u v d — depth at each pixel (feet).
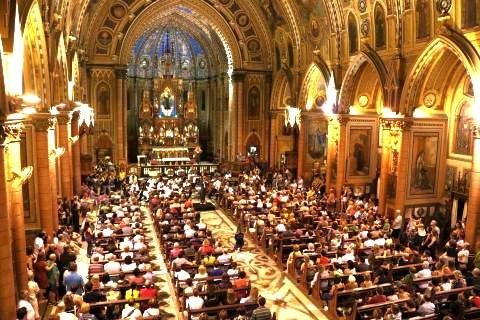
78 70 101.96
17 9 39.09
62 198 76.79
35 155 58.44
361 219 74.79
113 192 109.19
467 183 73.41
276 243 66.90
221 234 82.12
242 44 132.05
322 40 101.35
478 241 62.39
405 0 72.74
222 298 45.73
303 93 111.96
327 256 58.13
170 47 160.15
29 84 57.82
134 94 156.35
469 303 43.06
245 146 138.41
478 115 60.39
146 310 41.06
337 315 47.32
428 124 77.00
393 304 41.37
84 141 117.80
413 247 67.67
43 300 49.42
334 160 98.89
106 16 119.75
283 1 110.01
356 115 95.25
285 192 96.12
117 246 61.16
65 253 54.39
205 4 127.34
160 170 138.51
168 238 65.87
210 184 113.29
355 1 86.53
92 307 40.34
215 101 158.71
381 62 79.82
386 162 80.94
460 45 60.80
